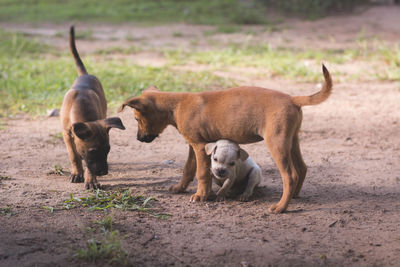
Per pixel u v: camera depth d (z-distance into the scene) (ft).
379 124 41.27
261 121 23.45
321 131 39.75
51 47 75.10
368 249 20.11
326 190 27.17
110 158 32.89
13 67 58.13
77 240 20.21
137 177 29.12
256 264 18.80
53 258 18.69
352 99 48.96
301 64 62.03
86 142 24.72
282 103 23.26
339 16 103.55
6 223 21.67
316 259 19.22
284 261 19.03
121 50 73.46
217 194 25.46
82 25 97.86
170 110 25.30
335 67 61.57
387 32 86.79
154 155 33.76
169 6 117.19
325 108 46.24
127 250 19.53
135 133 38.60
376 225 22.40
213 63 64.23
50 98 47.09
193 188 27.48
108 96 47.19
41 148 34.50
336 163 32.09
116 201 24.49
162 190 26.89
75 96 27.78
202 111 24.53
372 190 27.14
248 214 23.62
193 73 57.00
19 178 28.19
